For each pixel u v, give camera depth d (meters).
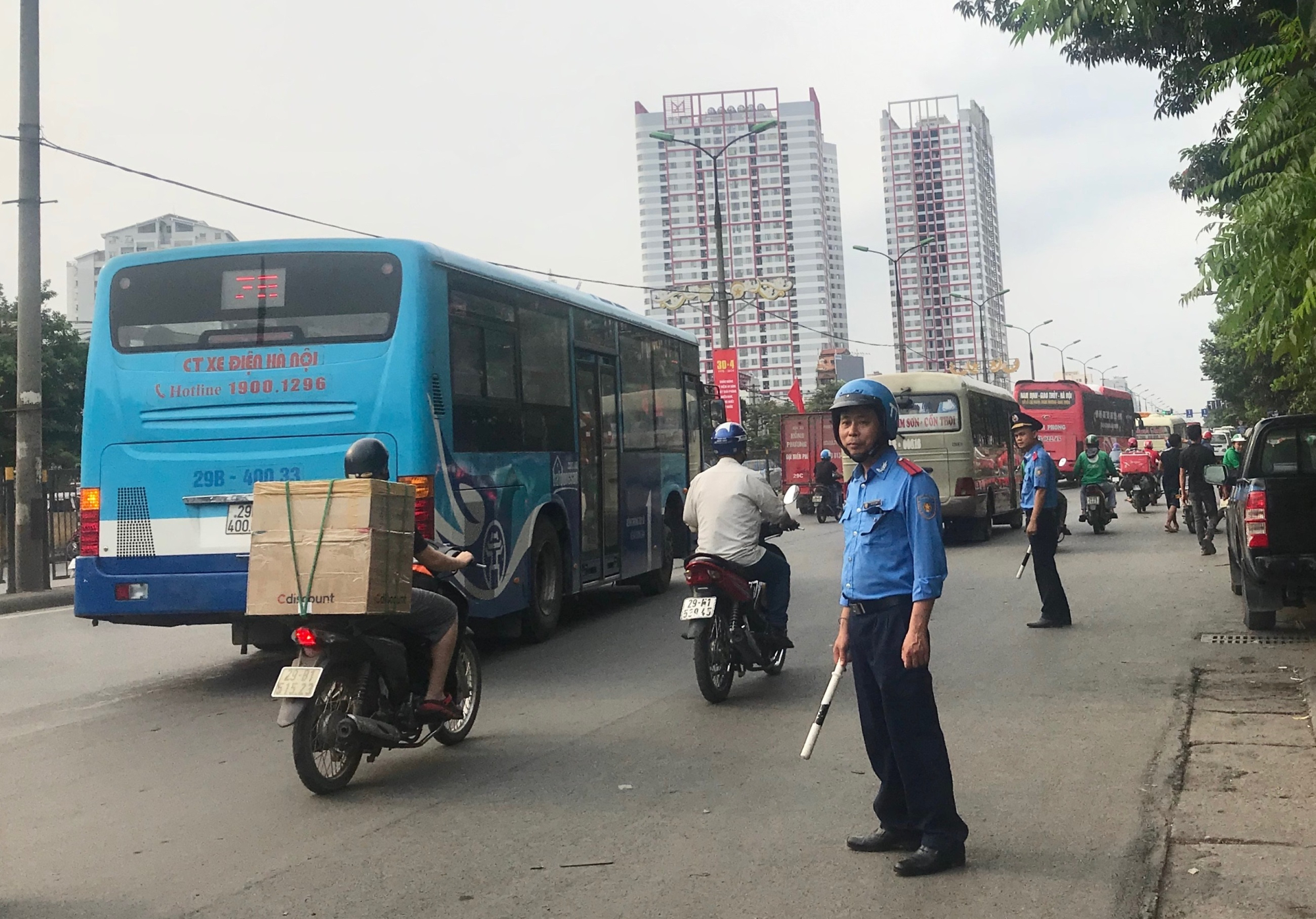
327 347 9.03
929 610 4.57
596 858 4.93
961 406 21.34
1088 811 5.39
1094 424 47.44
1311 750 6.32
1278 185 6.08
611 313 13.31
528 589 10.80
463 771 6.46
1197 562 16.88
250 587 6.10
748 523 8.27
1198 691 8.02
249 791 6.21
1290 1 9.47
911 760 4.65
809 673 9.15
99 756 7.15
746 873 4.68
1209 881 4.45
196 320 9.20
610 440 13.13
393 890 4.62
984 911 4.21
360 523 6.01
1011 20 10.77
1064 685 8.33
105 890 4.72
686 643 10.87
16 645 12.23
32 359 17.06
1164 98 11.61
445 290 9.44
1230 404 40.53
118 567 9.13
